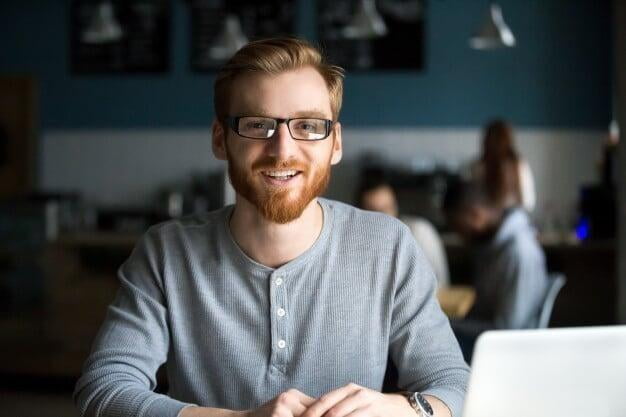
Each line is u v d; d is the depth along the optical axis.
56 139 8.16
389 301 1.83
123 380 1.72
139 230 7.18
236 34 7.10
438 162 7.84
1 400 5.74
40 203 6.26
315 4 7.90
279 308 1.78
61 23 8.09
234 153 1.71
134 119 8.11
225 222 1.83
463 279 6.26
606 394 1.39
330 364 1.80
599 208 6.15
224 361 1.79
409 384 1.83
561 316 6.10
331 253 1.82
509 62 7.78
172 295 1.81
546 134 7.77
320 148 1.71
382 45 7.89
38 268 6.26
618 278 4.09
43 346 6.22
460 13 7.81
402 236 1.87
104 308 6.20
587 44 7.70
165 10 8.03
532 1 7.72
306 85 1.70
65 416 4.85
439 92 7.86
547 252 6.31
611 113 7.71
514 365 1.36
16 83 8.09
